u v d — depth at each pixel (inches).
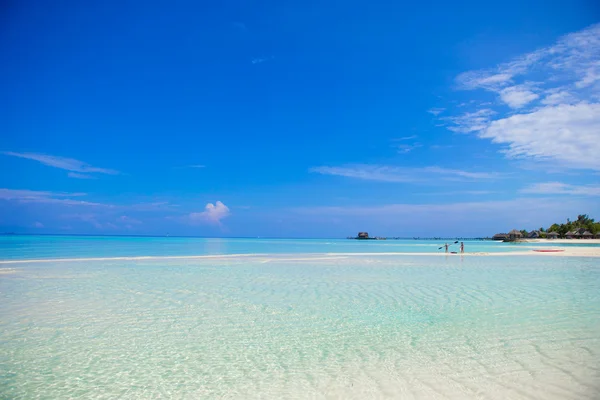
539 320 402.3
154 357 304.2
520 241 3887.8
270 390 243.0
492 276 791.1
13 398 233.6
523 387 240.5
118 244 2881.4
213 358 301.3
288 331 373.1
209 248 2399.1
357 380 256.1
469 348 315.9
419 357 297.3
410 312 447.5
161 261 1205.7
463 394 232.4
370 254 1700.3
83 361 296.4
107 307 483.2
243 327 388.5
